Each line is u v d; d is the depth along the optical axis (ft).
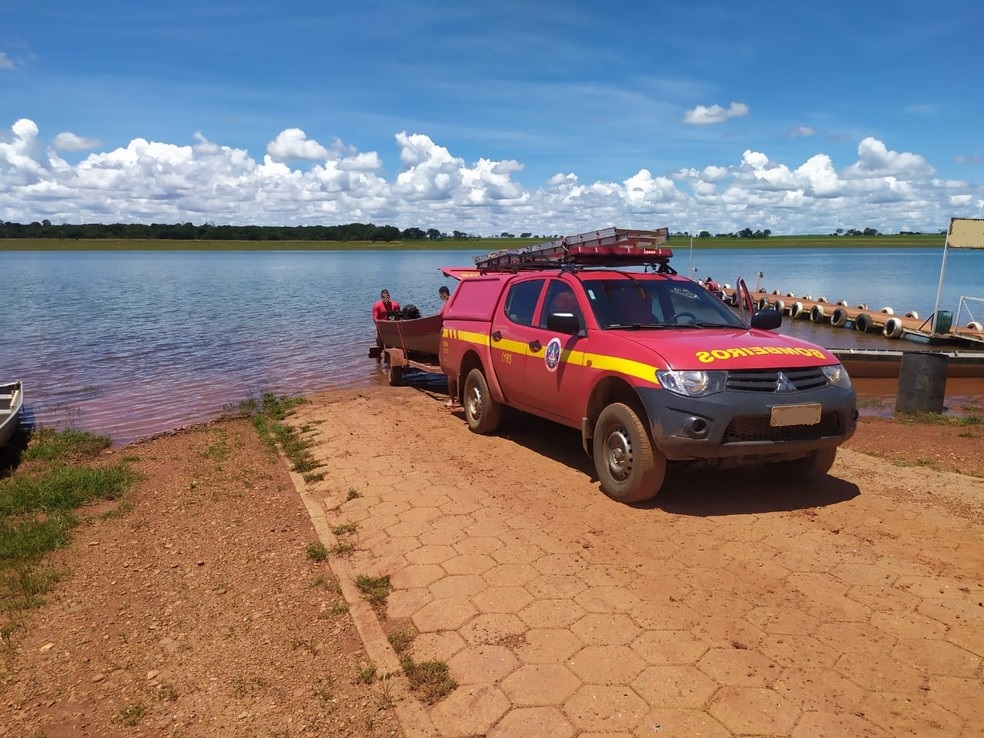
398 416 31.40
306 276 190.39
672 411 16.26
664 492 18.95
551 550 15.28
